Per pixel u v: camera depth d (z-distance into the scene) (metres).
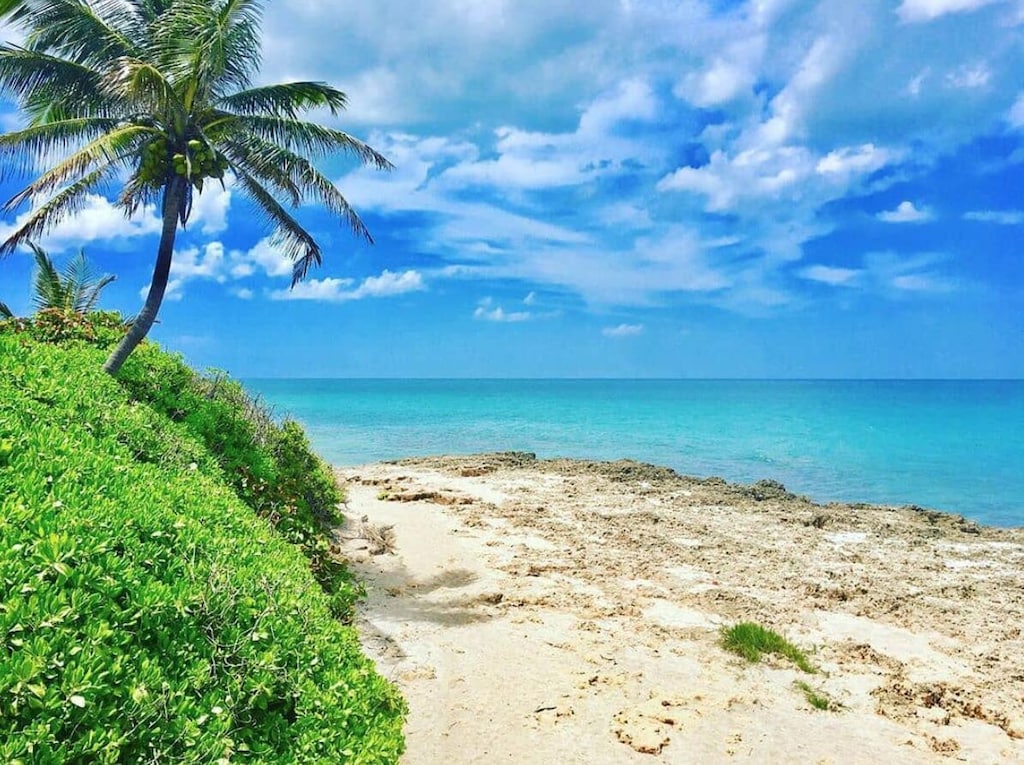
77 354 11.86
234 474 10.20
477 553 13.57
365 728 4.60
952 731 7.36
